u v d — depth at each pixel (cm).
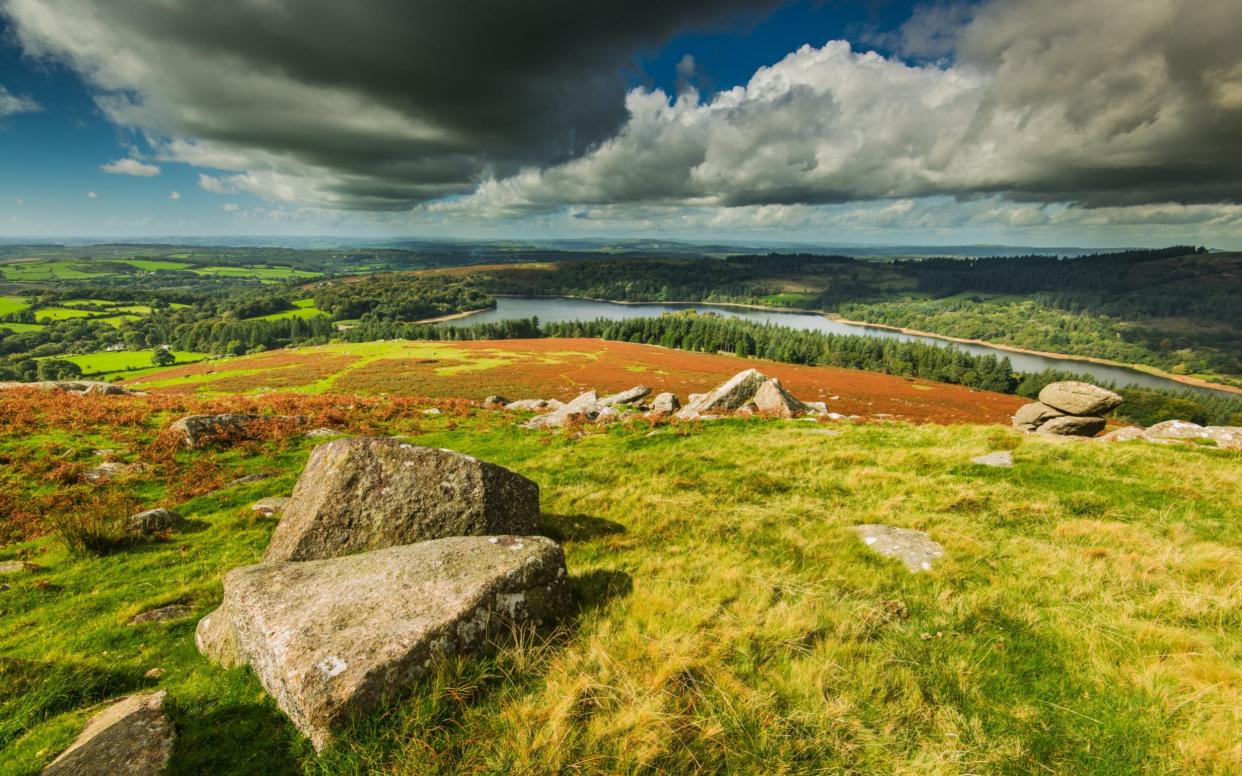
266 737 545
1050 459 1526
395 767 483
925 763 504
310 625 608
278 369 10094
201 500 1625
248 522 1414
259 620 641
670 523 1235
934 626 750
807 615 756
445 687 558
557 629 700
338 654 560
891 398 8706
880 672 643
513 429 2667
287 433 2350
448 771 484
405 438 2534
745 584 866
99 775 482
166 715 571
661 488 1502
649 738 508
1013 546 1002
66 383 3381
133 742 523
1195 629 712
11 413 2252
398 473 978
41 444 1933
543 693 580
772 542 1099
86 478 1717
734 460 1761
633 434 2364
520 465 1936
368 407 3109
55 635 866
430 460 1007
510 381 8881
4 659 706
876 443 1888
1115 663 651
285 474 1909
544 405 3831
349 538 925
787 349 15912
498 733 529
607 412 3038
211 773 500
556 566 774
